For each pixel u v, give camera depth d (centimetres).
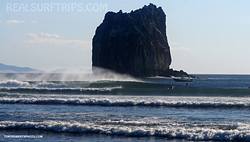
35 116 3572
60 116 3572
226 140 2617
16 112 3838
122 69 13412
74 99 4638
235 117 3597
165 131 2783
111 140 2633
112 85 7881
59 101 4556
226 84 10394
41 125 3006
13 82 7625
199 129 2850
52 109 4081
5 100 4612
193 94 5878
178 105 4394
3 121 3180
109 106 4366
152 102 4441
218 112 3934
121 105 4428
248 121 3353
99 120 3322
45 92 6156
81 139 2664
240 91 6162
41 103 4553
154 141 2600
